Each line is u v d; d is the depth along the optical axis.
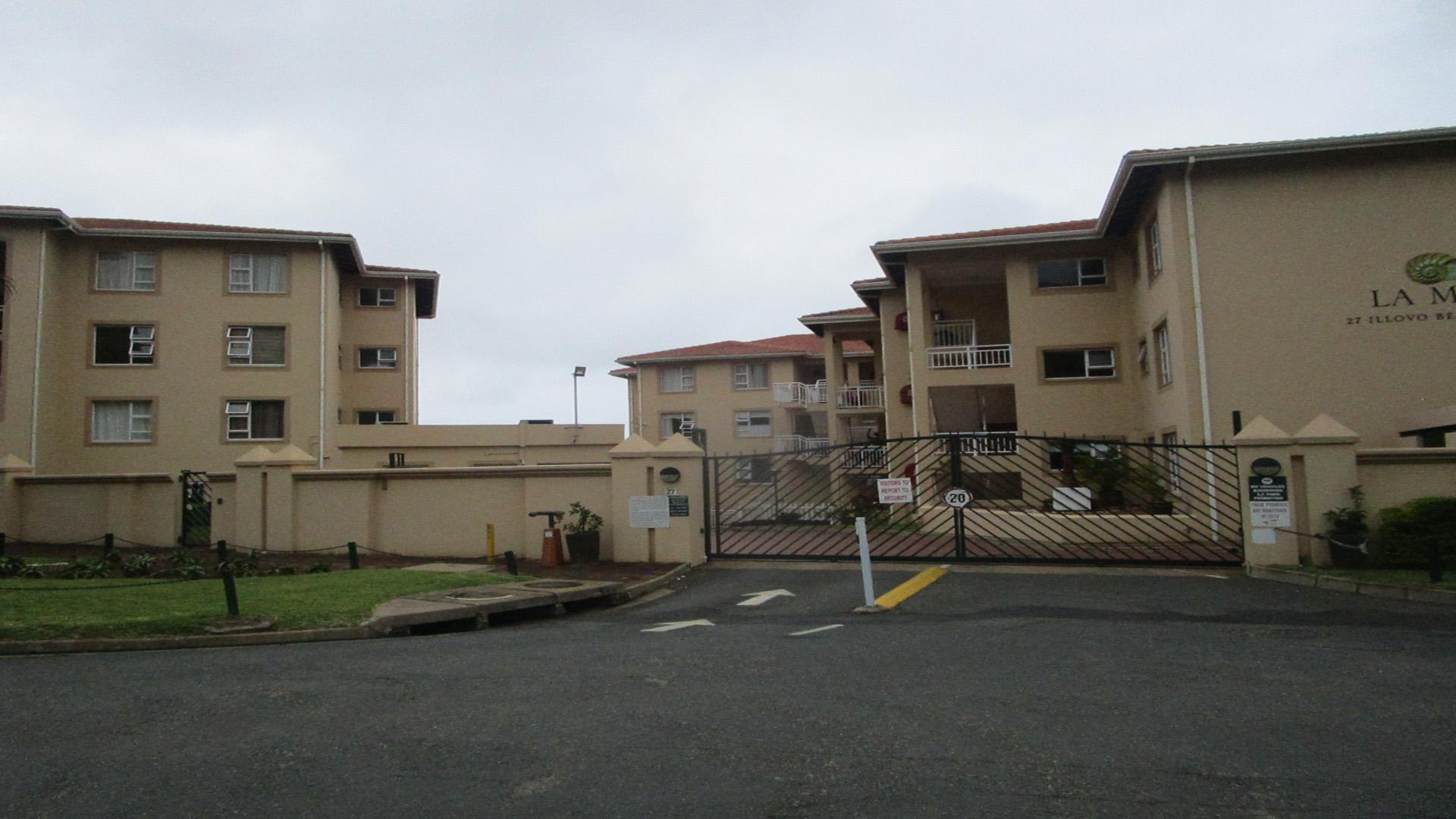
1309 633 9.02
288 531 18.11
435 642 9.50
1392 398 19.23
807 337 49.47
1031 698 6.37
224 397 30.39
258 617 10.21
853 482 31.22
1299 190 19.95
